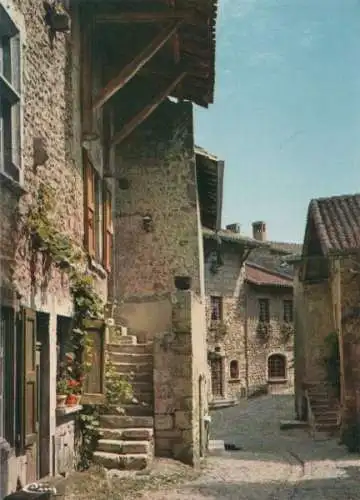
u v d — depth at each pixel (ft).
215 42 42.65
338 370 65.00
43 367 29.68
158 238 50.93
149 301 48.73
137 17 38.88
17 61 26.45
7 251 24.40
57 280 31.40
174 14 38.22
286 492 32.14
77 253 34.47
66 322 34.12
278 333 126.52
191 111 52.08
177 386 39.01
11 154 26.02
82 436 34.78
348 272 59.16
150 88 51.21
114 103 51.06
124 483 31.78
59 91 33.17
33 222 27.35
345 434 58.70
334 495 31.37
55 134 32.19
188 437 38.63
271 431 75.05
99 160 43.91
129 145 51.70
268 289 125.80
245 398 118.52
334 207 67.21
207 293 112.06
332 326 75.61
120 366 40.22
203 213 67.77
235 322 117.91
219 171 55.52
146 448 35.76
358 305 58.70
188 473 36.09
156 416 38.70
